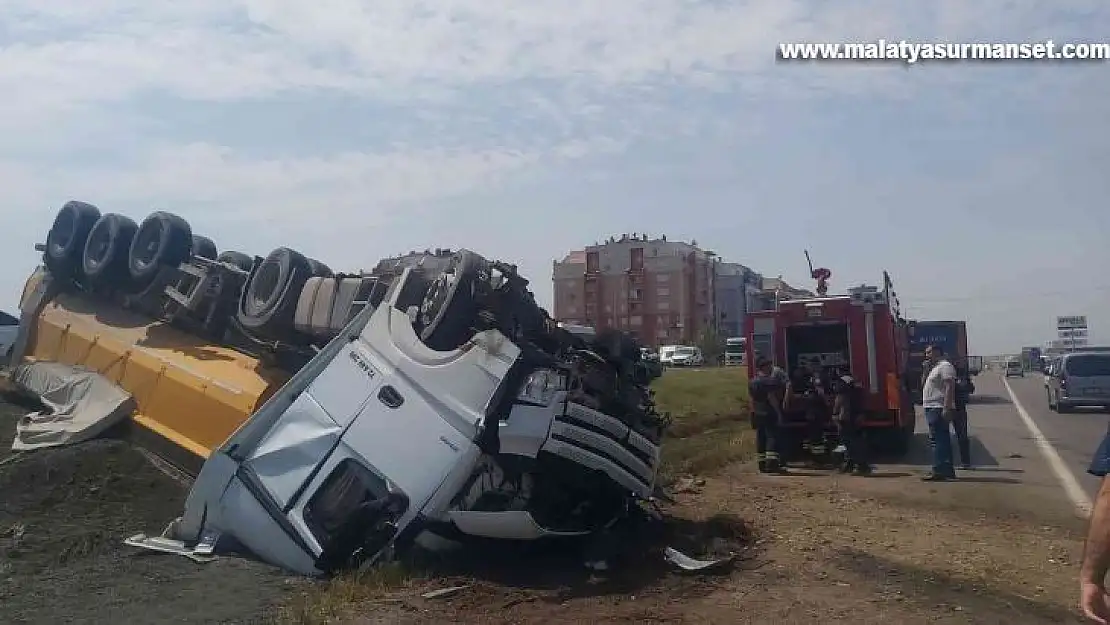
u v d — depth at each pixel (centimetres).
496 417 809
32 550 859
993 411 3050
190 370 1142
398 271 1002
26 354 1485
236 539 861
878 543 932
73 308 1453
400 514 801
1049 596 750
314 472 828
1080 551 905
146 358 1212
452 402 817
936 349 1477
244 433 866
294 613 686
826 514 1095
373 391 844
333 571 800
